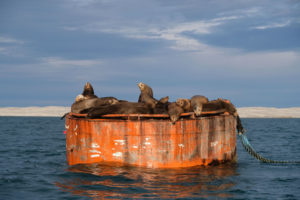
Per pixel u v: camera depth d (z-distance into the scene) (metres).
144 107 9.84
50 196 7.12
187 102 10.25
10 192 7.46
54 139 22.78
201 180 8.44
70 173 8.98
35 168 10.80
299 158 13.84
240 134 12.17
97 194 7.20
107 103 10.51
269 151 16.34
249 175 9.46
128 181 8.17
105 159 9.45
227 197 7.14
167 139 9.27
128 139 9.29
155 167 9.25
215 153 10.21
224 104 10.97
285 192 7.65
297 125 41.28
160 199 6.85
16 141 20.97
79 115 10.23
